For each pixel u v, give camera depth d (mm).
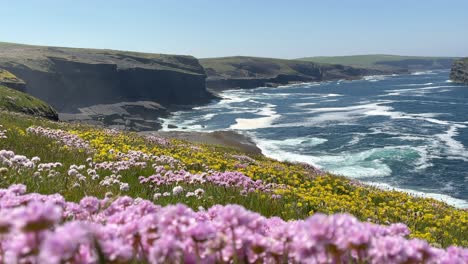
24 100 52500
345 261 2486
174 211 2666
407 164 51688
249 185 10578
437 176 46156
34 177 8156
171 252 2426
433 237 9969
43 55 145875
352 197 15672
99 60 167000
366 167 51188
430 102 127625
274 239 2797
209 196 8859
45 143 15555
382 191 19609
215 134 78812
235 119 111688
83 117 113250
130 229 2637
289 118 105375
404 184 43594
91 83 148750
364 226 2631
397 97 150625
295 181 17125
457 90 174875
